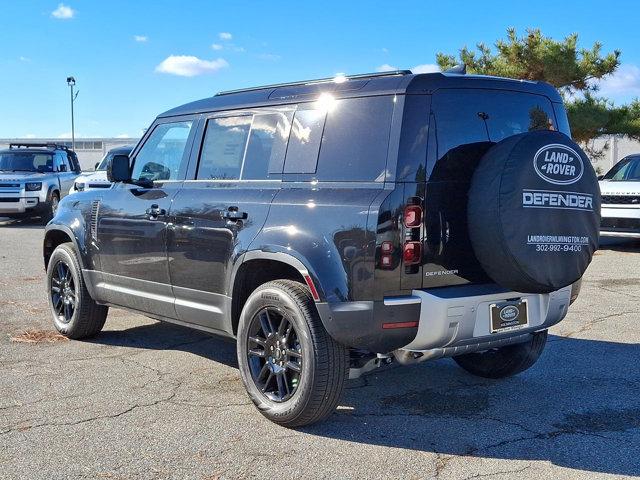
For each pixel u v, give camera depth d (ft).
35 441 13.30
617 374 17.79
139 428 14.01
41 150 63.93
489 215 12.85
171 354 19.56
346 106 13.93
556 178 13.14
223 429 13.99
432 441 13.48
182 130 17.85
